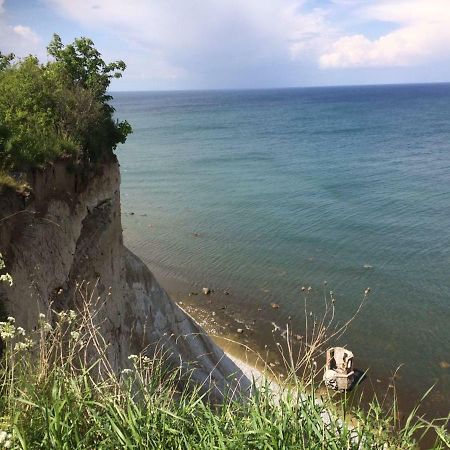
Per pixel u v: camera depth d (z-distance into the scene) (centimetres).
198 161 8250
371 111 18700
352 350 2605
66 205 1432
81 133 1611
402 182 6250
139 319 1911
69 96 1614
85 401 590
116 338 1589
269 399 642
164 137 11694
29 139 1338
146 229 4650
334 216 4878
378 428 630
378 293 3231
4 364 713
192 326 2216
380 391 2267
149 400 621
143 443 556
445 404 2200
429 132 11512
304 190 5981
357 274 3522
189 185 6438
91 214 1648
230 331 2817
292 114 18412
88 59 1809
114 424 555
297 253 3947
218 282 3462
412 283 3362
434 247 3988
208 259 3875
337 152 8900
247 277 3531
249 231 4512
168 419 601
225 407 654
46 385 611
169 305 2123
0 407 589
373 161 7856
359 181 6372
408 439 607
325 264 3712
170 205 5484
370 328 2817
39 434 553
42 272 1213
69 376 661
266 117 17225
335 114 17750
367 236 4284
